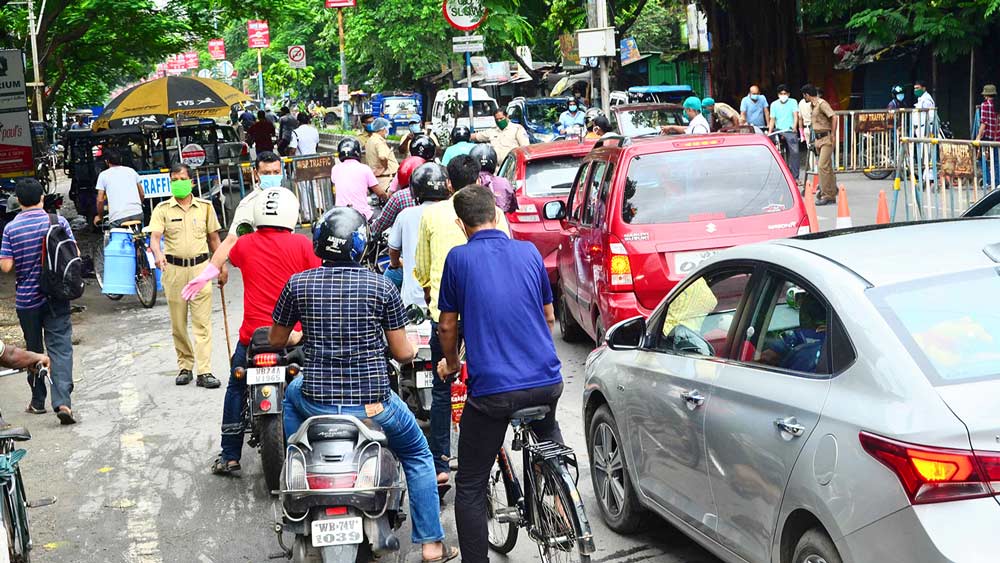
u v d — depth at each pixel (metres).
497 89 48.06
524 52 46.03
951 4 23.36
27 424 8.71
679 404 4.85
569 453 4.73
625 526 5.71
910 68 26.72
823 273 4.15
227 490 6.89
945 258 4.10
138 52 30.55
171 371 10.34
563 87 38.09
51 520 6.49
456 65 49.28
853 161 21.22
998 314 3.77
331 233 5.13
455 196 4.96
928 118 20.23
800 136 23.39
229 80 79.50
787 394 4.05
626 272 8.38
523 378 4.73
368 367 5.12
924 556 3.33
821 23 28.81
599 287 8.73
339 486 4.71
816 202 19.17
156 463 7.52
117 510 6.62
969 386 3.48
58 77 30.91
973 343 3.65
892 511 3.43
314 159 18.38
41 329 8.65
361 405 5.11
